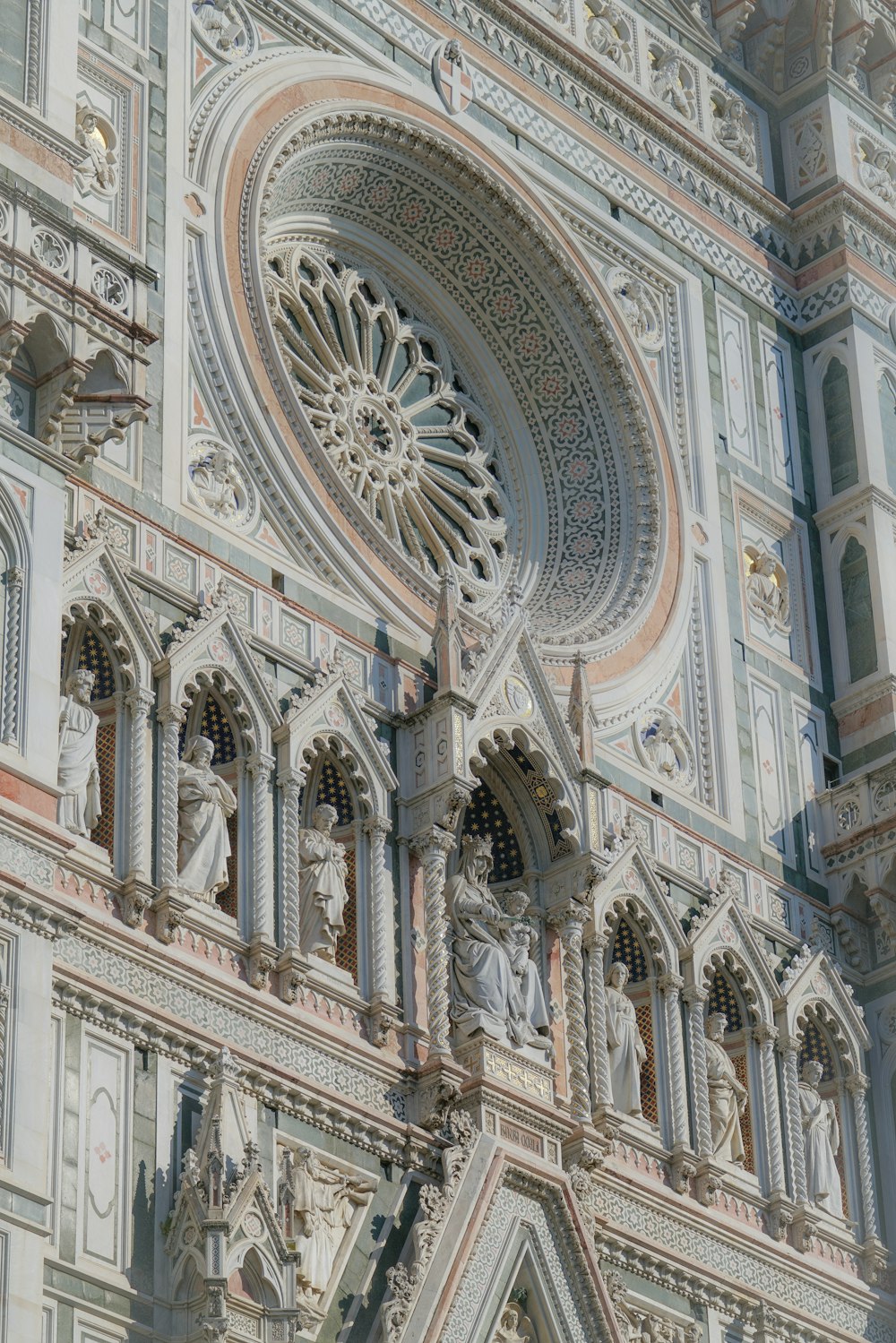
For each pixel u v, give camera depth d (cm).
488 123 5841
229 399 5034
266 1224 4203
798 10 6650
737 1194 5197
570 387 5872
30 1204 3847
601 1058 5012
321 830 4766
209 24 5378
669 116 6266
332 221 5694
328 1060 4569
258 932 4534
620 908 5222
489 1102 4709
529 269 5841
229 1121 4291
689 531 5844
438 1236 4494
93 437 4406
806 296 6438
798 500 6169
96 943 4278
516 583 5659
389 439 5588
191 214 5119
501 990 4853
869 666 5984
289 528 5047
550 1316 4603
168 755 4522
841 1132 5506
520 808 5134
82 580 4522
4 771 4091
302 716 4769
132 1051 4262
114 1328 4028
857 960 5716
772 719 5844
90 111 5006
